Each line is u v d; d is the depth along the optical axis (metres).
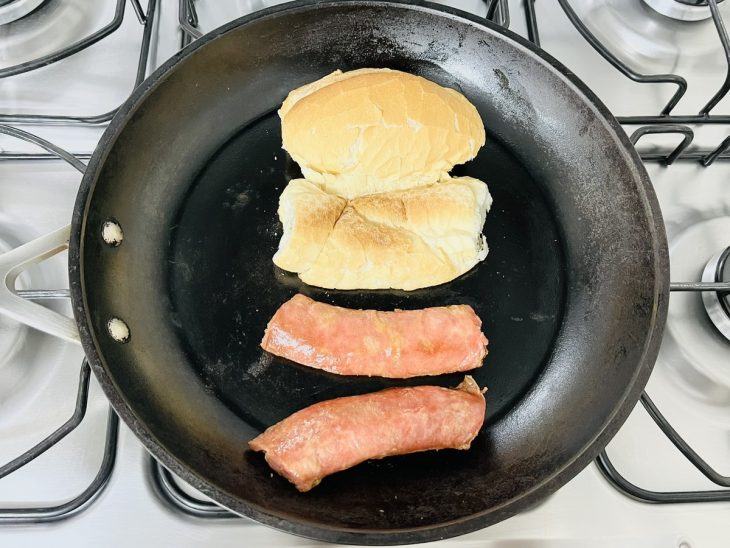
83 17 0.37
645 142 0.36
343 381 0.30
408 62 0.35
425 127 0.31
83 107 0.35
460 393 0.28
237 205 0.33
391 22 0.33
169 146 0.32
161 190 0.32
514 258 0.32
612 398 0.28
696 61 0.38
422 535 0.23
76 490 0.26
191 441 0.27
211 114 0.34
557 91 0.33
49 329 0.26
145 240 0.31
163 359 0.29
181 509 0.26
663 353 0.31
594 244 0.32
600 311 0.30
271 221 0.33
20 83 0.35
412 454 0.28
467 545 0.26
